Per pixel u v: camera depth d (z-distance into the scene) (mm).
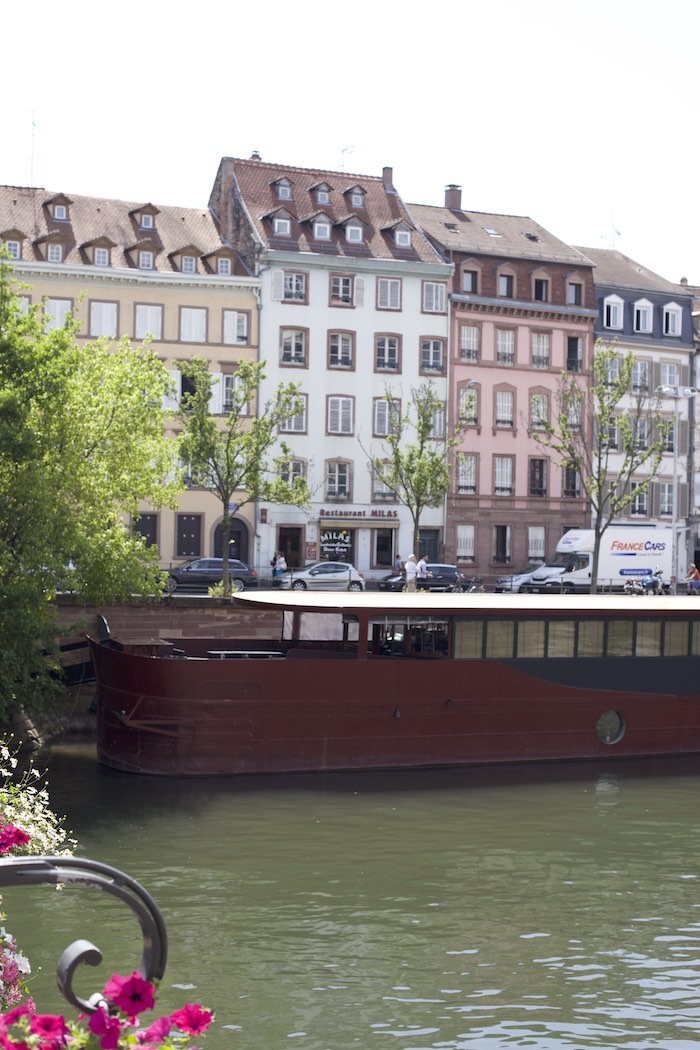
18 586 24984
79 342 63562
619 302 77375
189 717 23812
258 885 17234
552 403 74438
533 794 23297
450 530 71750
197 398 54438
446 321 71500
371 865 18312
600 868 18406
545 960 14531
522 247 75438
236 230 69312
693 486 80000
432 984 13758
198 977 13859
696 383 80125
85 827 20297
